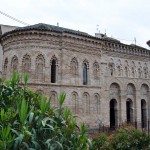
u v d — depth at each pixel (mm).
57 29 36094
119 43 40688
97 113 36844
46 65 32969
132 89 42812
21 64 32781
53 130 6520
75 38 35219
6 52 35656
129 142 16344
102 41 38438
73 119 7148
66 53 34406
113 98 40031
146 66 44875
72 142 6930
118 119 40156
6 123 6355
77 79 35281
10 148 5902
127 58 41906
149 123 43969
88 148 7555
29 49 32688
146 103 44625
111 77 39438
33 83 31922
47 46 33156
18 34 33094
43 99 6945
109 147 16594
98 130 35938
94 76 37344
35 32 32500
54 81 33812
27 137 6164
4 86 8000
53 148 6375
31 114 6453
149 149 16312
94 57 37531
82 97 35438
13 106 7543
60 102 7375
